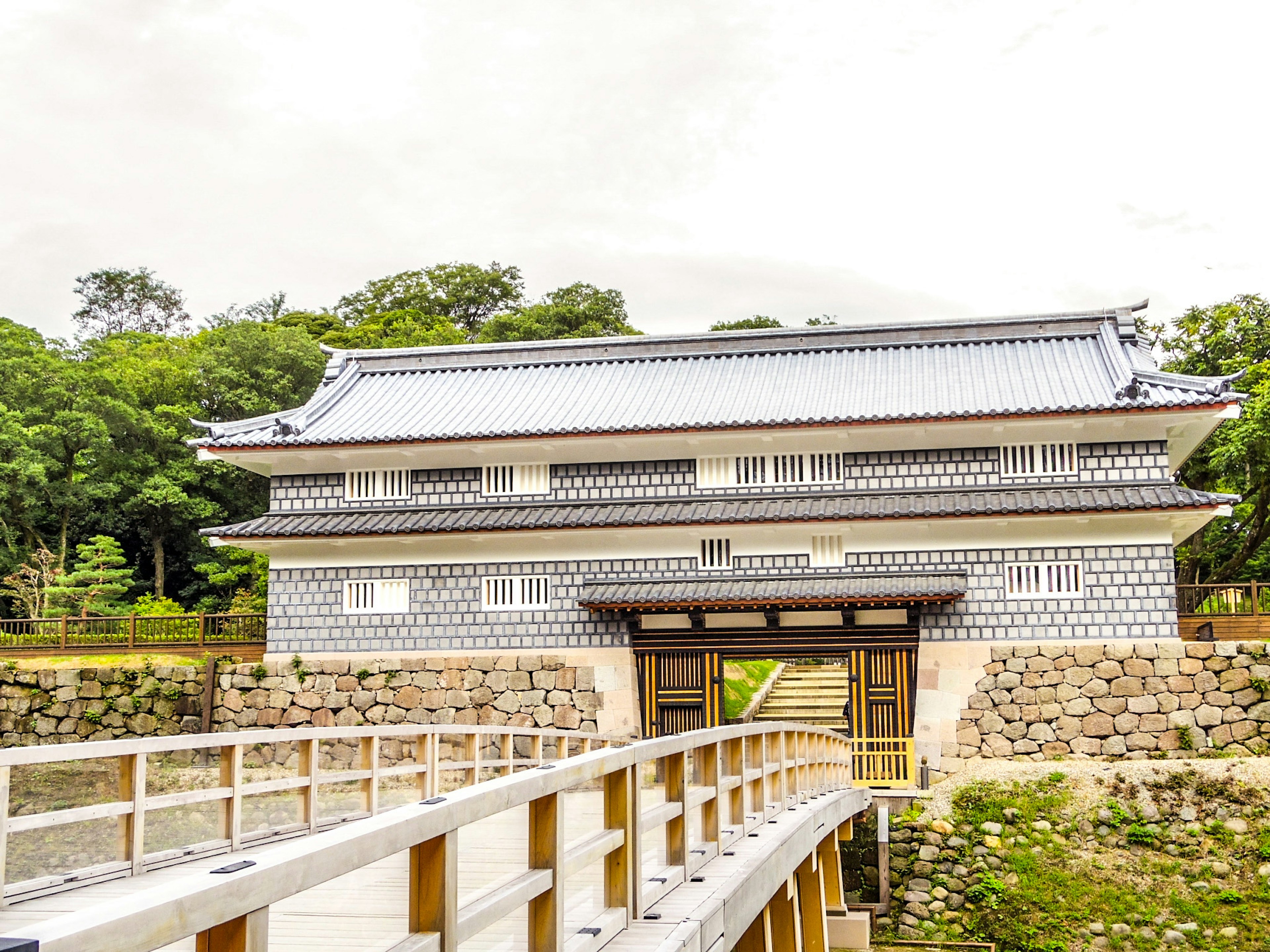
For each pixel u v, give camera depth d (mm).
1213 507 24078
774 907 12578
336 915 5715
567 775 6109
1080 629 25203
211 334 60062
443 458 28688
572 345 33062
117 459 44844
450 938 4613
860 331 31672
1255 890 20984
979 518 25125
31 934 2730
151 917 3066
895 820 23781
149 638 30406
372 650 28016
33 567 41844
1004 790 23938
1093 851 22359
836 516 25516
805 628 25859
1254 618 26328
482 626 27656
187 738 10055
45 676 28500
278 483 29484
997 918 21594
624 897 7332
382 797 14453
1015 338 30984
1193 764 23516
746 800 11805
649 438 27062
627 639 26984
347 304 77250
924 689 25594
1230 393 24641
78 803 13531
